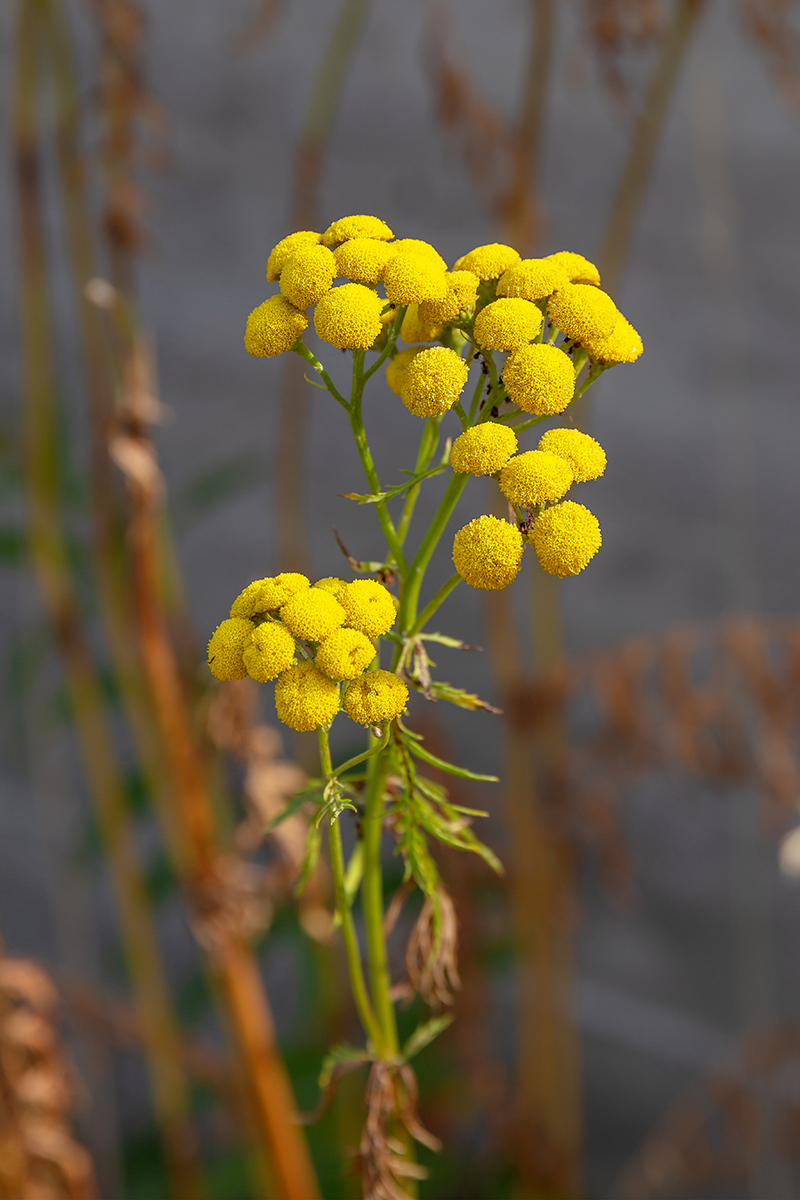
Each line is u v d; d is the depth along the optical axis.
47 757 1.46
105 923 1.47
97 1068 1.23
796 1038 1.06
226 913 0.79
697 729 0.87
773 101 2.70
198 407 2.22
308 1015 1.13
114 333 0.77
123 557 0.84
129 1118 1.30
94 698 0.93
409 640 0.58
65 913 1.43
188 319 2.35
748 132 2.71
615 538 2.18
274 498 2.10
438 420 0.59
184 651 0.92
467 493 2.11
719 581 2.10
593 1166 1.39
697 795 1.68
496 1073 1.13
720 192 1.27
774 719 0.85
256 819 0.80
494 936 1.06
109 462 0.83
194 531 2.03
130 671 0.84
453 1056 1.11
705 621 2.01
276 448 2.17
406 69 2.71
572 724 1.31
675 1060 1.47
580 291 0.57
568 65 1.01
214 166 2.57
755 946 1.57
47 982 0.81
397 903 0.63
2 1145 0.78
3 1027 0.78
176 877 0.91
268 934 1.04
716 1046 1.47
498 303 0.57
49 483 0.88
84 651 0.92
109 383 0.83
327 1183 1.03
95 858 1.08
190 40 2.68
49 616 0.91
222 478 1.00
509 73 2.61
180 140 2.55
